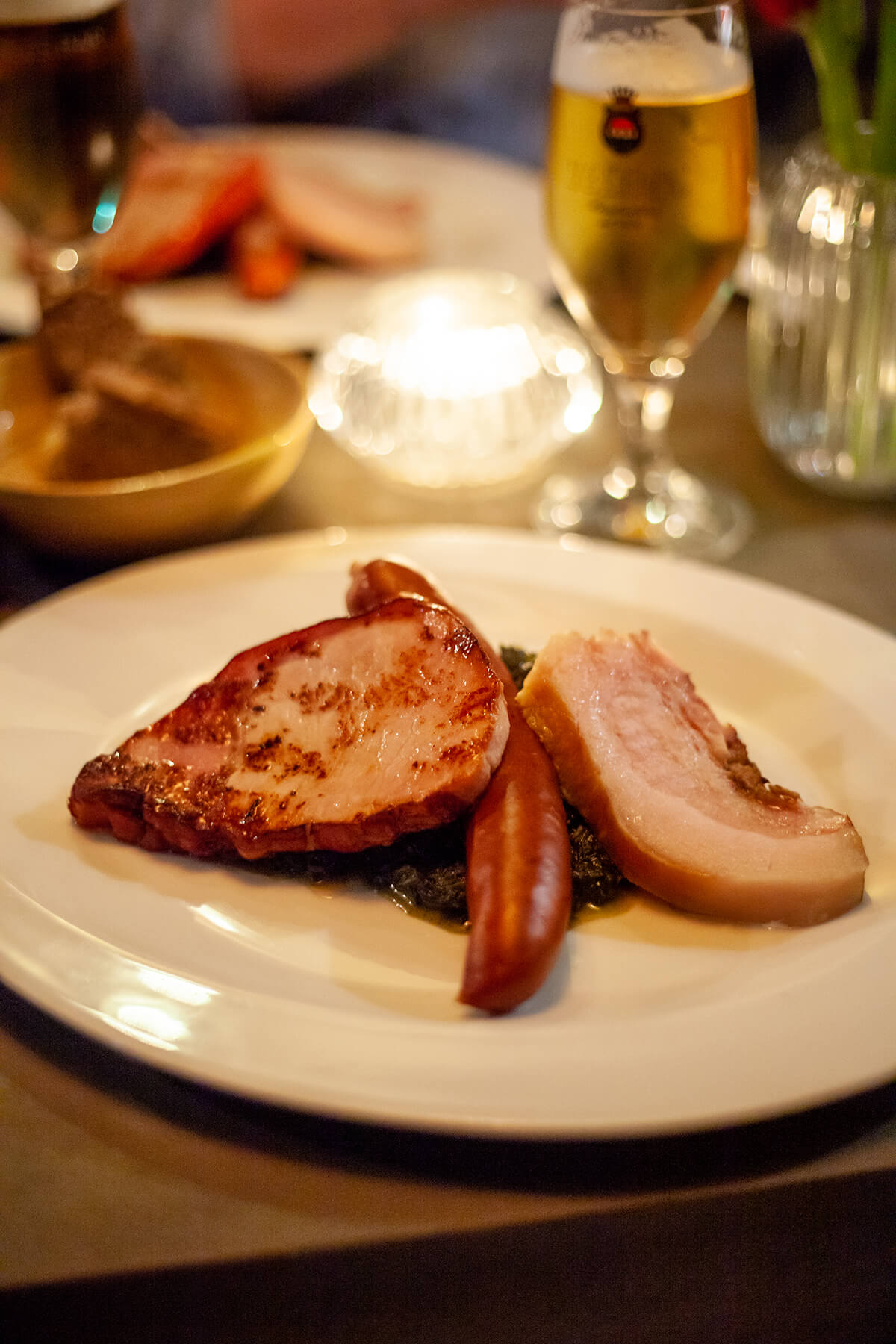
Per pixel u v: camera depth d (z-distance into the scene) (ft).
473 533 1.96
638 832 1.53
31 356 2.22
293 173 3.06
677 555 2.07
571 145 1.86
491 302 2.40
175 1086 1.43
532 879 1.41
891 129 1.94
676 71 1.80
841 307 2.06
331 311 2.64
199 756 1.60
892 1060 1.33
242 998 1.41
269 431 2.16
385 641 1.63
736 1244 1.38
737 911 1.49
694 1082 1.32
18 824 1.60
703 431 2.39
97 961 1.44
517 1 4.85
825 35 1.92
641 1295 1.39
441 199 3.09
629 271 1.91
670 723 1.63
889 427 2.13
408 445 2.23
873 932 1.45
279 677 1.63
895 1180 1.37
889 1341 1.49
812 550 2.09
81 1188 1.36
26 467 2.15
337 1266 1.34
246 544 1.96
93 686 1.77
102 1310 1.33
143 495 1.93
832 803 1.61
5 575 2.09
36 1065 1.45
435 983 1.46
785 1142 1.38
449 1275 1.35
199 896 1.54
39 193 2.11
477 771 1.50
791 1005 1.38
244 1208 1.35
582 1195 1.35
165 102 4.94
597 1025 1.37
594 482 2.27
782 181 2.14
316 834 1.53
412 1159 1.38
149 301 2.71
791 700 1.72
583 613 1.85
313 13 4.95
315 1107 1.31
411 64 4.97
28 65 1.99
